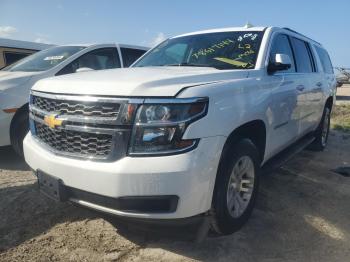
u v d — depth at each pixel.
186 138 2.79
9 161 5.81
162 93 2.82
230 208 3.36
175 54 4.73
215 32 4.84
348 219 4.01
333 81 7.05
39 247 3.29
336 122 10.83
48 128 3.32
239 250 3.30
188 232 3.31
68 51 6.58
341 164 6.12
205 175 2.89
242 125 3.39
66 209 3.98
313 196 4.61
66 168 3.02
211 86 3.11
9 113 5.39
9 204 4.09
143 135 2.79
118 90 2.88
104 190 2.84
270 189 4.79
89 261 3.10
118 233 3.53
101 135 2.90
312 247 3.41
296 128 5.00
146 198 2.78
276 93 4.06
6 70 6.43
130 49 7.35
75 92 3.06
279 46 4.68
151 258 3.15
